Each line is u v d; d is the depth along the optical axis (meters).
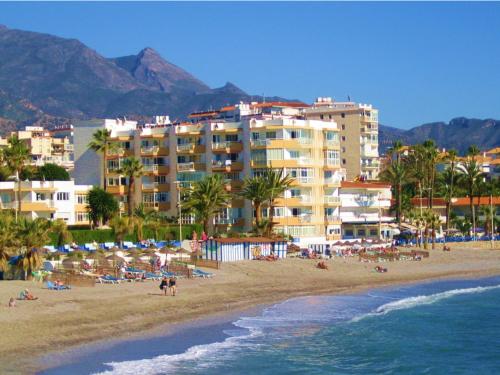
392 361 56.91
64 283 78.38
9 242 79.56
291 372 51.72
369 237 145.62
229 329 63.50
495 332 68.69
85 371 46.78
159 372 48.38
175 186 138.88
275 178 124.06
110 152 145.12
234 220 133.25
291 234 131.88
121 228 112.31
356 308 78.75
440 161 188.12
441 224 158.12
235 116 193.50
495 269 118.06
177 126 140.88
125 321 62.59
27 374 45.12
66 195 131.00
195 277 90.81
